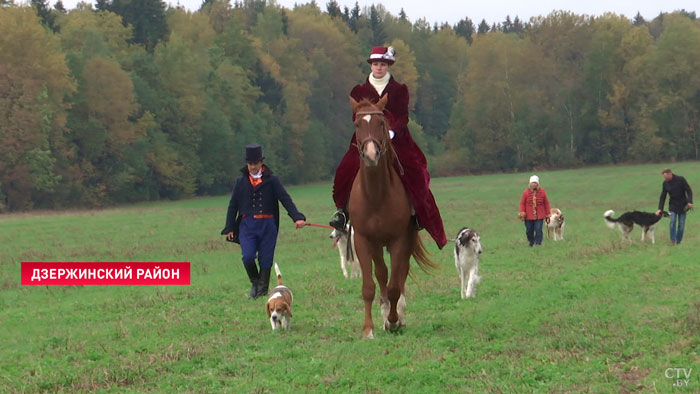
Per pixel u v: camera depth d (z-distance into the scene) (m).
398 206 8.38
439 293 12.17
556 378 6.60
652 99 101.38
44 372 7.43
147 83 84.56
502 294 11.86
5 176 65.75
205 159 90.38
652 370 6.75
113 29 95.00
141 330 9.56
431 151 117.69
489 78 105.81
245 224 12.15
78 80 75.81
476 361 7.28
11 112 66.00
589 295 11.39
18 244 26.02
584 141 105.88
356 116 8.16
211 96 91.25
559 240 22.28
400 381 6.66
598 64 102.44
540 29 109.31
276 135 99.81
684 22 99.25
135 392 6.62
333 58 120.75
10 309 12.27
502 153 107.38
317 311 10.77
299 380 6.77
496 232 27.38
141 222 36.88
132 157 78.88
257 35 117.50
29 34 67.56
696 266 14.42
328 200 59.25
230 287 13.62
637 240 21.39
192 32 109.00
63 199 72.81
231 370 7.26
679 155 101.62
